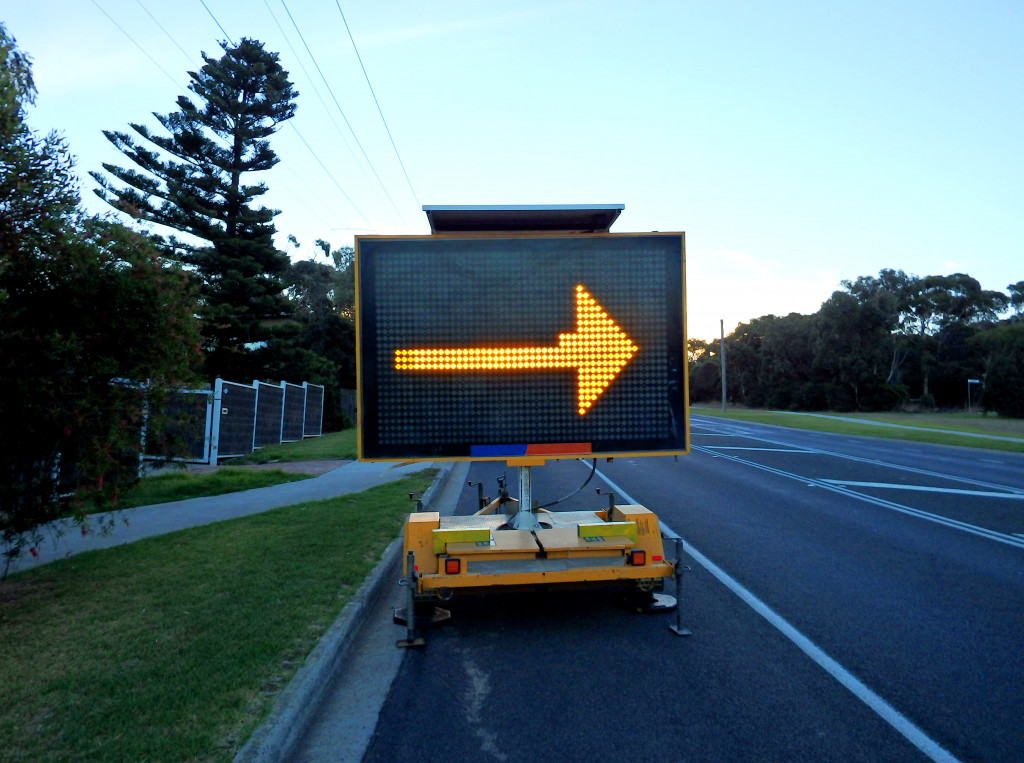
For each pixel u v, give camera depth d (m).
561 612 6.47
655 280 5.76
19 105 5.64
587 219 6.16
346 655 5.38
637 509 6.27
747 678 4.87
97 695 4.21
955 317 77.88
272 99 30.50
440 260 5.63
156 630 5.32
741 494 13.55
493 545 5.71
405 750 3.95
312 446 24.19
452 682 4.90
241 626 5.41
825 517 10.98
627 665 5.14
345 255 66.25
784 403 80.75
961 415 62.44
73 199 5.85
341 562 7.42
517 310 5.66
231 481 14.39
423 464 18.80
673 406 5.73
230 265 30.25
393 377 5.57
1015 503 12.38
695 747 3.93
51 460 5.90
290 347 32.66
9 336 5.14
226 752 3.59
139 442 6.31
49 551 8.00
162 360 6.32
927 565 7.96
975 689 4.66
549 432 5.64
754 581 7.31
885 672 4.95
